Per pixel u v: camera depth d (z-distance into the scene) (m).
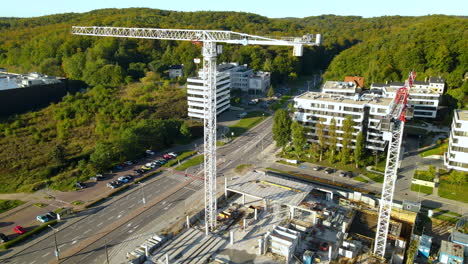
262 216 97.94
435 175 117.75
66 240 86.06
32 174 118.50
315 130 137.88
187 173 123.62
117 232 89.62
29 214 96.62
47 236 87.31
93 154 124.44
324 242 86.19
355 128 129.12
